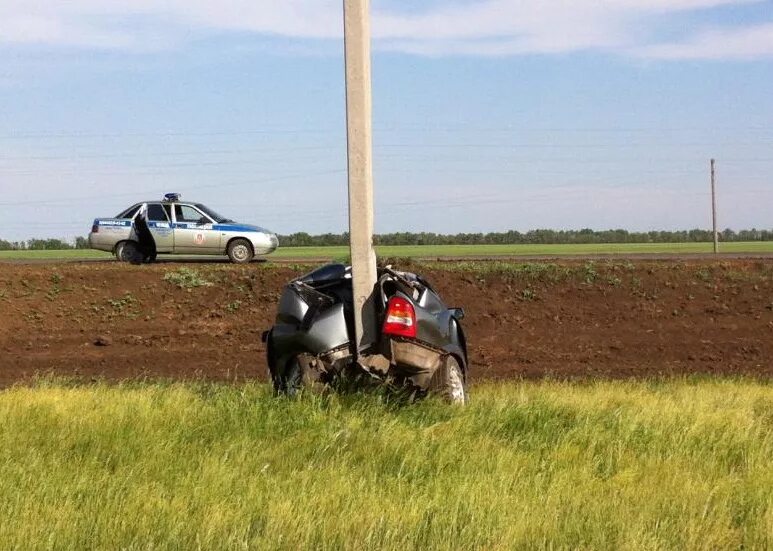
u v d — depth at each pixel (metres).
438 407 8.17
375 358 8.68
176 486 6.00
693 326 21.00
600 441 7.34
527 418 7.98
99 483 6.02
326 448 6.88
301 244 64.62
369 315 8.77
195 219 28.69
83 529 5.13
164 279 21.94
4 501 5.62
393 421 7.47
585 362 17.69
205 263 27.20
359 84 8.88
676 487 6.08
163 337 19.31
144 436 7.23
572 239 72.00
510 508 5.45
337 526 5.13
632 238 73.62
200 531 5.07
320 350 8.79
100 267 22.58
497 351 18.81
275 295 21.72
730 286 22.78
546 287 22.52
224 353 18.06
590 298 22.25
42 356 17.66
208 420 7.78
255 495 5.73
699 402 9.86
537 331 20.64
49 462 6.58
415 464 6.51
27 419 7.94
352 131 8.88
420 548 4.90
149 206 28.52
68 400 9.02
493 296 22.12
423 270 22.89
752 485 6.20
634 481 6.30
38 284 21.41
